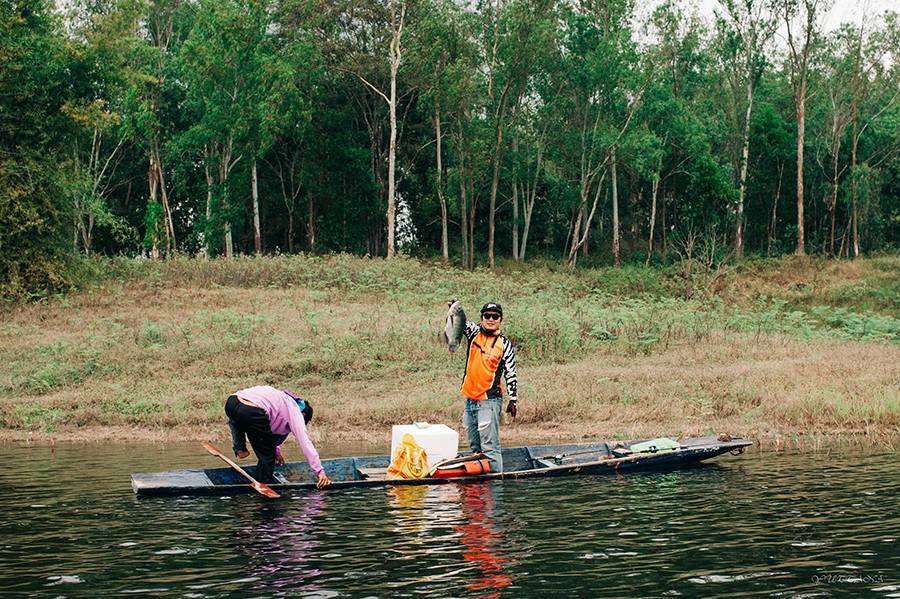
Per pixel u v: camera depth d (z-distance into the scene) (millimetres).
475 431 9516
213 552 5945
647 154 47500
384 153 55125
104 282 28266
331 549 5996
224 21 41969
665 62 48688
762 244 59844
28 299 25562
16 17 27391
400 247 50719
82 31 32562
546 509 7391
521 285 29969
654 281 37656
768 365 17578
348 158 50938
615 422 13516
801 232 46344
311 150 49688
